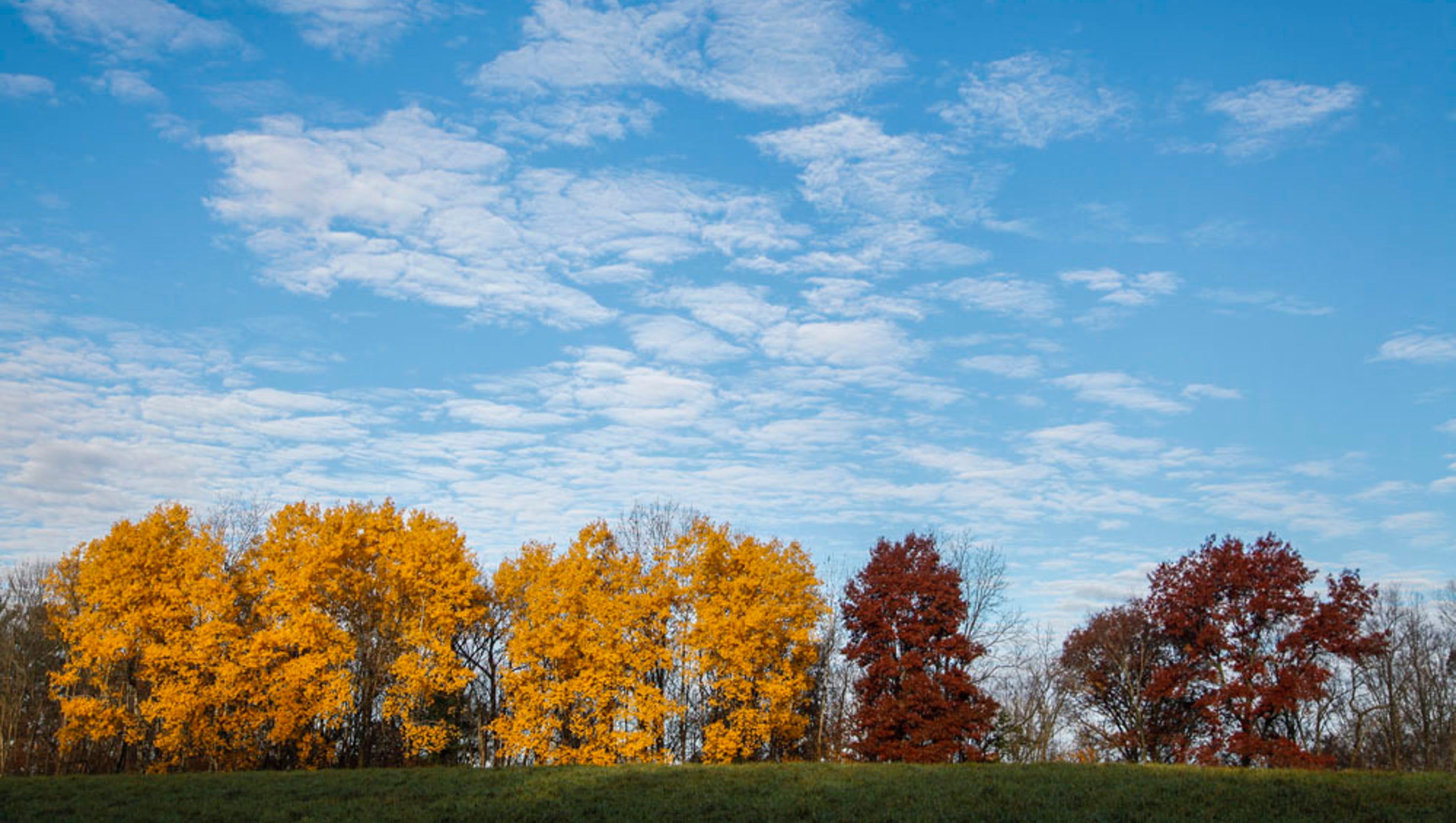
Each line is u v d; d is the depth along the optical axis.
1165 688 43.00
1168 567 45.50
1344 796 23.53
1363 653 41.06
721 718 41.84
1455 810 21.72
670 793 25.53
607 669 38.56
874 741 40.56
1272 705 39.81
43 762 46.69
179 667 37.69
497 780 28.36
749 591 40.50
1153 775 28.34
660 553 41.66
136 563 38.53
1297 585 41.75
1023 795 24.17
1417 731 50.16
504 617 45.44
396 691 38.56
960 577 43.28
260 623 41.34
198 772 35.22
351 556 41.12
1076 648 51.75
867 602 42.62
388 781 28.41
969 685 40.97
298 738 38.16
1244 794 23.94
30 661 49.94
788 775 28.94
